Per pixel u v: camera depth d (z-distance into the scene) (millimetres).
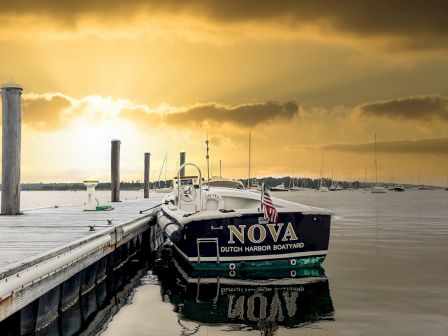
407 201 82938
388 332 7121
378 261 14180
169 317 8094
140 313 8398
